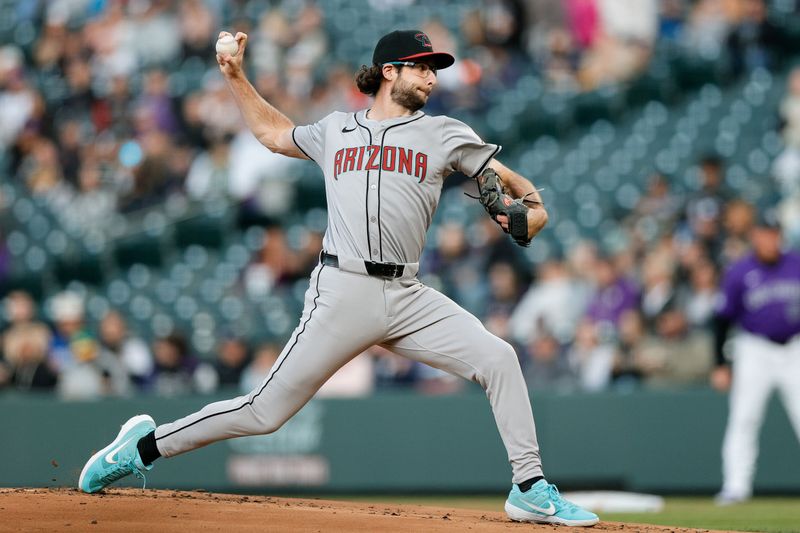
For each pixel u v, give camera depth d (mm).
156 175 47562
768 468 32219
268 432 15586
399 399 33000
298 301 41125
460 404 32812
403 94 15234
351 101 48531
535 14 53938
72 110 51750
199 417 15648
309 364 15117
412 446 32844
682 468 32469
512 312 37656
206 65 52688
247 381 34656
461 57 52094
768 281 29625
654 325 35375
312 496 32844
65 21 55344
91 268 45750
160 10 53719
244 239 46219
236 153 47219
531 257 43250
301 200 47375
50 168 49594
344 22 57000
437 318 15391
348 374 34969
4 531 13484
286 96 48750
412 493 32750
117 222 46875
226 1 55344
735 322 30547
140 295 43531
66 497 15500
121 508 14711
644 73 53625
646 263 37062
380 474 32844
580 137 51906
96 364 34594
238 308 41344
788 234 42156
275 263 41969
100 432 32812
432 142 15141
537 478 15539
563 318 36812
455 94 50375
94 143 49312
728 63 54000
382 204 14922
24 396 33562
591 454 32625
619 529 15477
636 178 48656
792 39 55125
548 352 34438
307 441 33031
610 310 36031
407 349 15539
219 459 33031
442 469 32656
